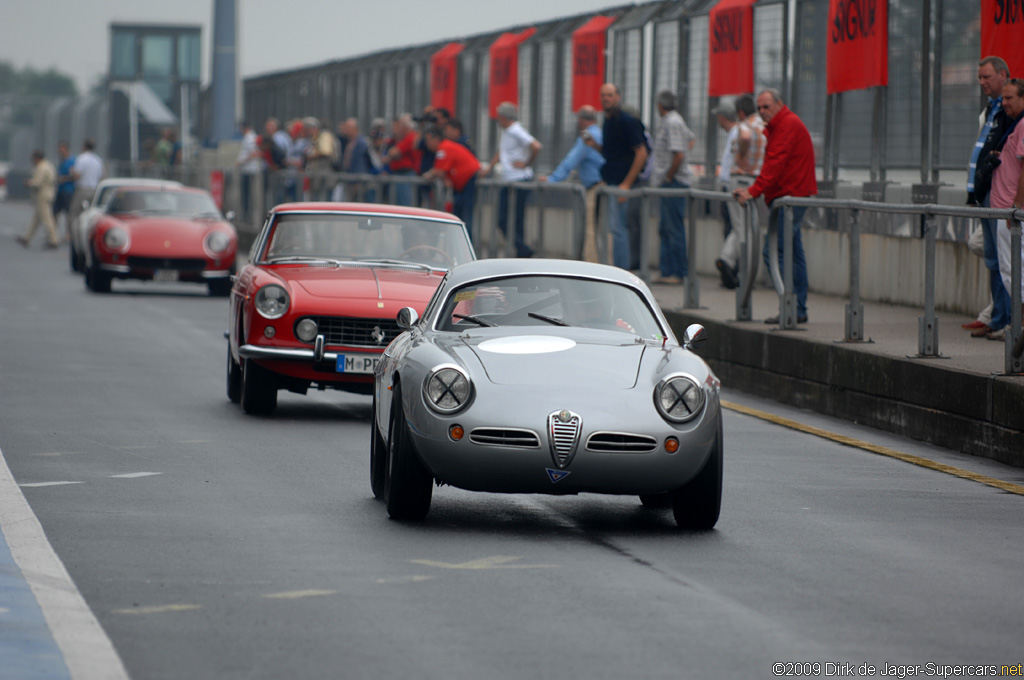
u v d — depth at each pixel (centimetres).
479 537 2841
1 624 2131
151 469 3503
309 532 2839
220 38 16700
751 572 2569
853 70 6819
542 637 2105
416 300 4494
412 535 2841
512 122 8700
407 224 4969
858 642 2109
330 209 4991
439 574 2506
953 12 6172
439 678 1898
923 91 6350
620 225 6969
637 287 3384
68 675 1892
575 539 2848
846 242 6938
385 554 2661
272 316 4431
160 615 2200
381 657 1992
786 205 5281
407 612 2239
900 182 6544
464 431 2842
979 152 4919
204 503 3102
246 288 4575
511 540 2819
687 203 6197
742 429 4494
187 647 2033
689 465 2873
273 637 2088
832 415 4812
